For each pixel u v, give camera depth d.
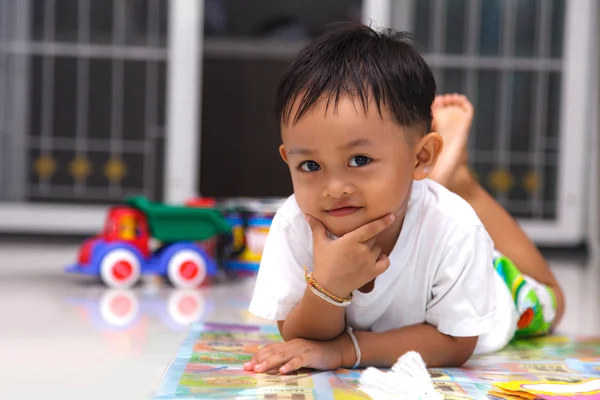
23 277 2.18
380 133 0.92
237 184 4.18
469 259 1.05
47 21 3.33
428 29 3.38
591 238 3.46
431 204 1.06
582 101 3.42
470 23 3.38
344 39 0.98
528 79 3.41
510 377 1.06
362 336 1.08
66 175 3.37
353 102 0.91
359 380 0.99
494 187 3.45
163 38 3.34
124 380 1.04
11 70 3.33
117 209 2.16
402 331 1.09
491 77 3.41
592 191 3.45
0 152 3.35
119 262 2.02
